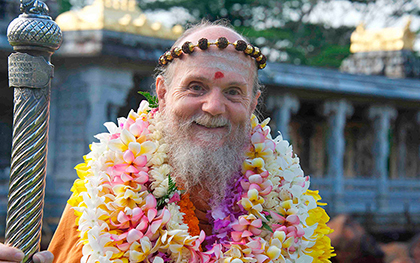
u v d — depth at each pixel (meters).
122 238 1.72
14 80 1.44
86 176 1.89
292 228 1.91
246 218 1.86
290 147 2.19
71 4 22.59
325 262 2.13
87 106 8.99
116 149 1.85
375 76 13.34
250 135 2.02
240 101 1.85
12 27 1.43
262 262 1.79
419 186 14.80
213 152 1.82
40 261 1.44
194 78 1.81
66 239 1.90
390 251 3.87
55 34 1.46
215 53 1.82
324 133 17.89
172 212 1.81
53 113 9.30
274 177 2.02
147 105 2.09
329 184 13.12
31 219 1.45
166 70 1.96
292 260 1.93
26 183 1.44
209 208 1.96
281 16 23.58
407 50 19.34
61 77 9.26
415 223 13.89
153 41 9.23
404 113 17.70
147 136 1.94
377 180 14.09
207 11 22.36
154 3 21.92
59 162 9.36
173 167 1.91
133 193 1.77
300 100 12.92
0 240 8.14
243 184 1.93
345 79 12.84
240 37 1.95
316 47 23.91
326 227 2.19
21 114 1.44
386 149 13.86
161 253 1.76
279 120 12.09
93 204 1.77
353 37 20.97
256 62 1.93
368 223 12.98
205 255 1.75
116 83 9.09
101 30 8.62
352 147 18.50
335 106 13.01
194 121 1.83
